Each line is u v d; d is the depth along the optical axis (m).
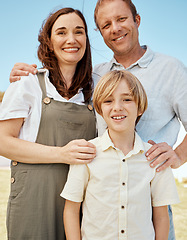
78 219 1.49
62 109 1.66
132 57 1.92
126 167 1.44
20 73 1.63
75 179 1.45
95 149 1.48
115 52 1.92
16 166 1.62
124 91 1.45
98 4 1.88
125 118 1.45
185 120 1.79
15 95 1.58
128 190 1.42
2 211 4.04
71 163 1.47
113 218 1.39
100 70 2.06
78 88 1.81
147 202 1.44
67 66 1.78
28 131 1.62
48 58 1.77
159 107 1.80
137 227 1.39
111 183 1.42
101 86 1.49
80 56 1.75
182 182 6.07
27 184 1.57
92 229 1.41
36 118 1.61
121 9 1.81
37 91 1.65
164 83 1.81
